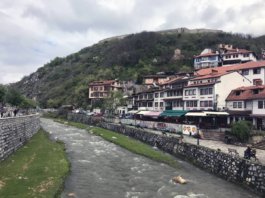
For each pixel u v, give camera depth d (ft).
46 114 520.42
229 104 221.25
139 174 130.31
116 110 387.96
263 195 100.37
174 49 569.23
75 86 583.58
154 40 617.62
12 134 154.71
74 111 474.90
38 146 182.39
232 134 168.96
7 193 96.48
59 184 108.17
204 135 192.13
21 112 278.87
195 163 148.46
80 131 297.53
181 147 167.53
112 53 653.30
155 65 524.52
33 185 105.40
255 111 197.36
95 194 102.99
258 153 136.56
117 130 290.56
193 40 607.78
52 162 140.67
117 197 100.32
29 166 131.13
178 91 272.51
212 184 115.55
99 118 360.28
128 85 450.30
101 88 467.52
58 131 290.15
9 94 301.84
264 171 101.96
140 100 342.03
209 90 232.73
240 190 108.17
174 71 471.62
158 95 305.94
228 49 467.11
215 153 132.67
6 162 134.21
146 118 309.63
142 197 100.42
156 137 205.05
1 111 198.18
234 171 117.80
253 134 165.48
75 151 182.60
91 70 635.25
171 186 112.88
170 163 151.02
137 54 566.77
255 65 248.32
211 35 628.28
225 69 280.72
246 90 213.46
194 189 109.40
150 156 166.30
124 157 167.02
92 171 134.31
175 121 257.96
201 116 227.20
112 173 131.64
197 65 427.74
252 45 569.23
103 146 203.72
